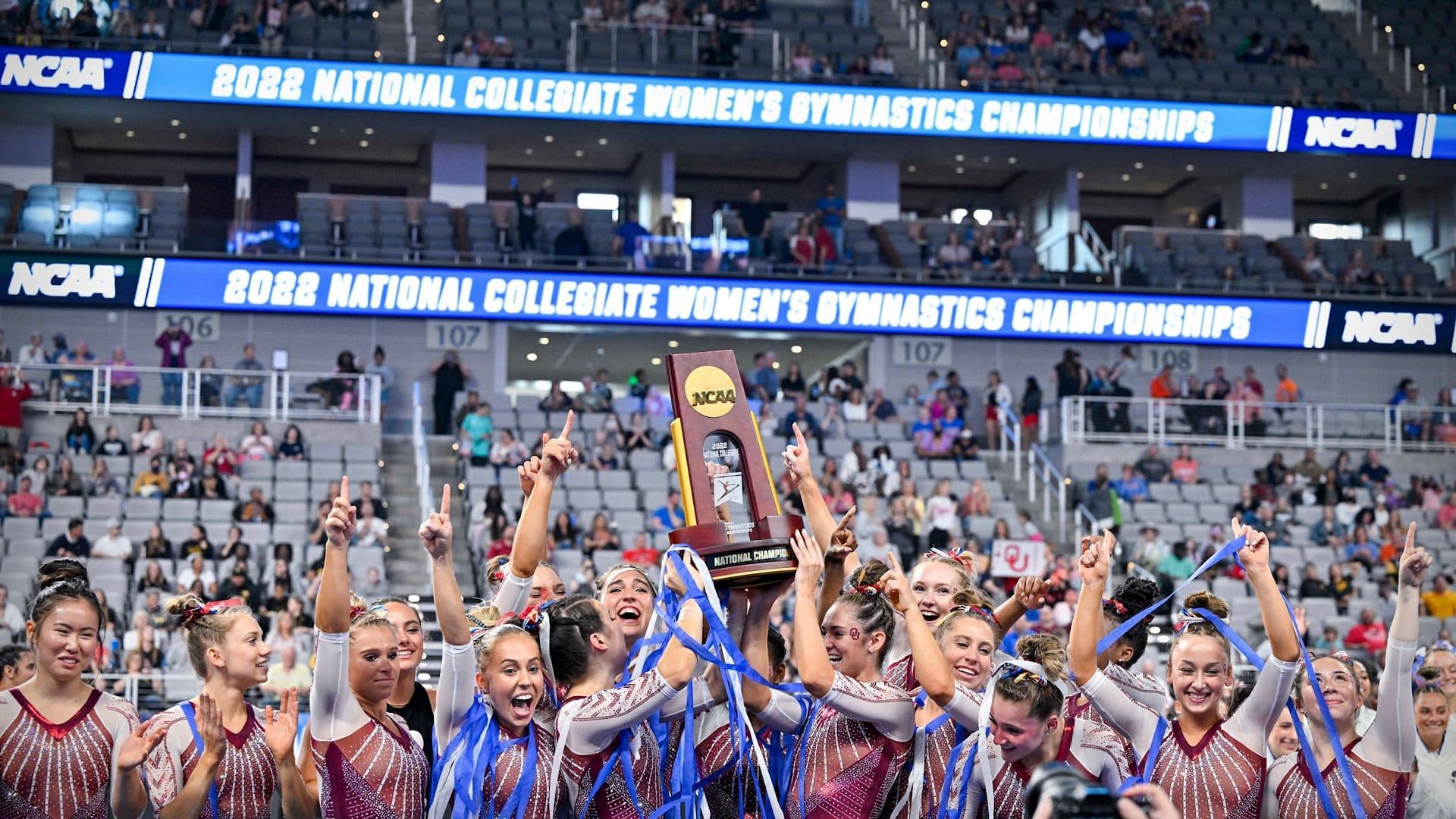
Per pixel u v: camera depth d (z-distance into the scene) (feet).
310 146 84.69
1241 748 15.58
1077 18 85.05
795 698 15.71
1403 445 70.18
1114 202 94.84
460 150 79.20
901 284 73.31
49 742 15.60
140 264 68.28
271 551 49.49
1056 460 67.62
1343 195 91.56
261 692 40.37
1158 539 57.26
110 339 71.77
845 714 15.12
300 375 63.41
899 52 84.58
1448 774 20.71
